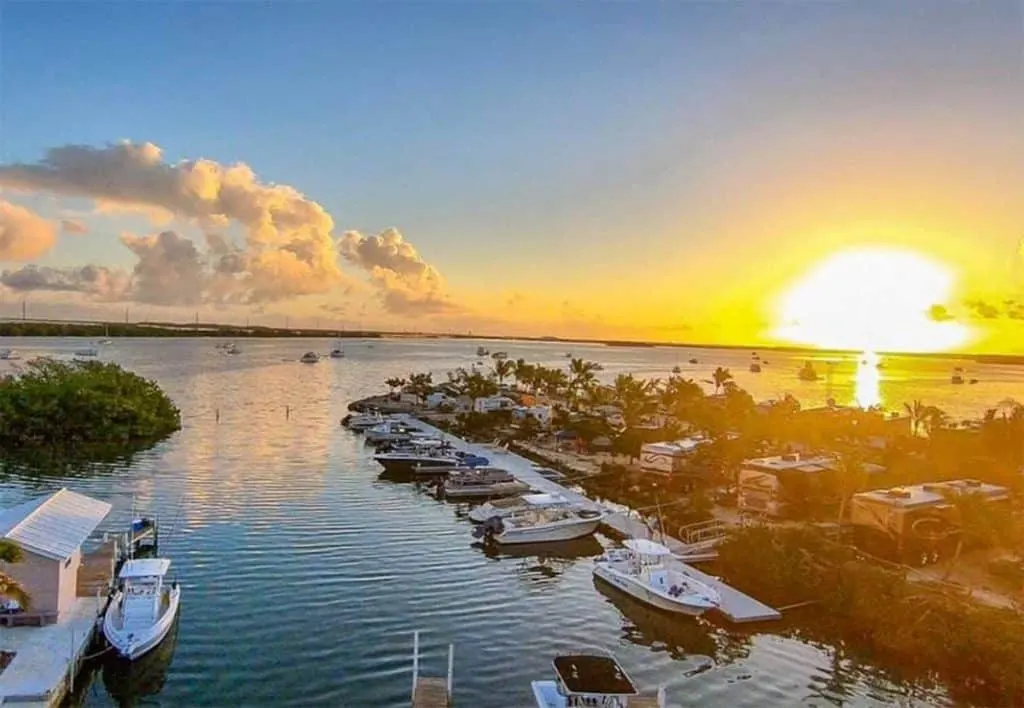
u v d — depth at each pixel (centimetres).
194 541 5944
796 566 5116
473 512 6950
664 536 6262
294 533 6288
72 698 3572
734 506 7238
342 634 4300
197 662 3925
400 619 4562
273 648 4097
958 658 4025
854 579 4800
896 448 9462
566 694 3375
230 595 4812
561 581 5397
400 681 3781
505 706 3559
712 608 4716
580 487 8288
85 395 10669
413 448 9650
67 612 4178
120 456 9544
